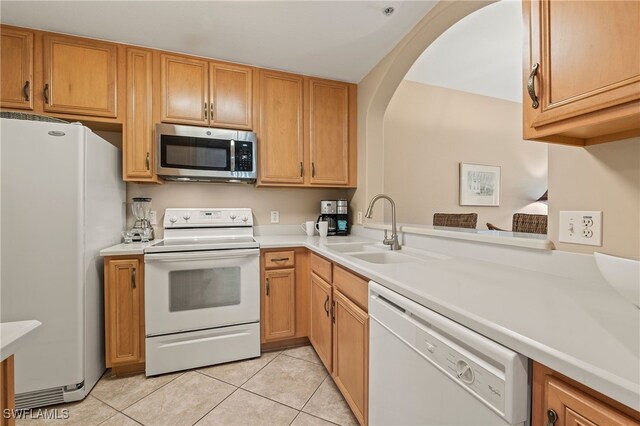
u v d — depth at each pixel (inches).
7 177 59.7
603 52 25.0
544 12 29.8
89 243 67.5
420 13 70.0
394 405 39.4
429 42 77.8
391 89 95.2
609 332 23.1
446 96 139.9
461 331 27.5
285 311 87.4
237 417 59.7
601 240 35.5
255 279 83.1
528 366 22.6
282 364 80.3
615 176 34.1
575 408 19.5
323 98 102.7
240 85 92.7
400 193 130.9
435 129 137.9
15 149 60.1
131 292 73.3
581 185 37.8
